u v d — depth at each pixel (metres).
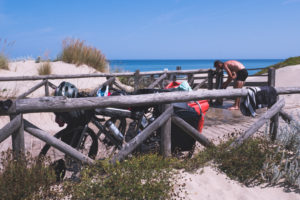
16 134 2.83
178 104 3.81
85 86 11.73
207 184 3.27
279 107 4.30
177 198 2.92
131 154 3.55
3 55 12.94
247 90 4.14
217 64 8.56
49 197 2.73
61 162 3.18
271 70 7.29
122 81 13.85
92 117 3.43
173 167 3.58
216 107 8.52
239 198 3.05
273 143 4.25
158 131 3.91
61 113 3.16
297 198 3.06
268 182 3.41
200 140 3.89
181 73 9.52
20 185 2.62
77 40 14.66
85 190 2.79
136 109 3.77
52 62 14.01
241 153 3.77
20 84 10.80
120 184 2.79
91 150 3.57
